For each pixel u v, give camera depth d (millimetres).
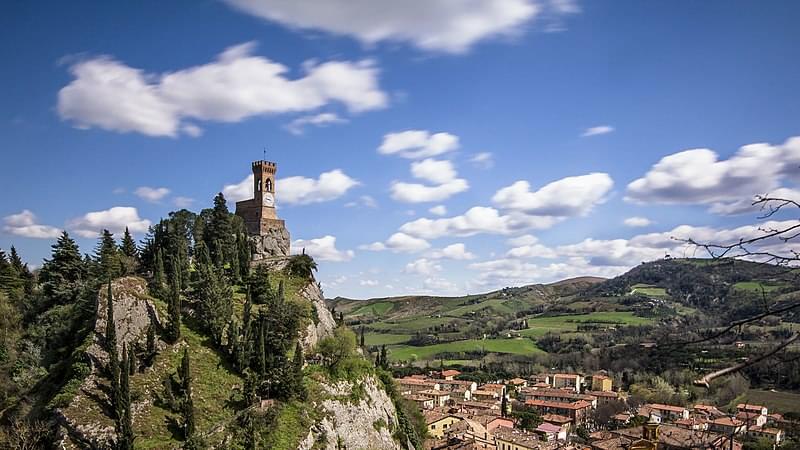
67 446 67562
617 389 196875
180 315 92188
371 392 104438
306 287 122062
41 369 86500
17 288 111062
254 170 147875
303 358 97250
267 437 75750
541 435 143000
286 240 149000
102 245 111938
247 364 86875
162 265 97438
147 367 80062
